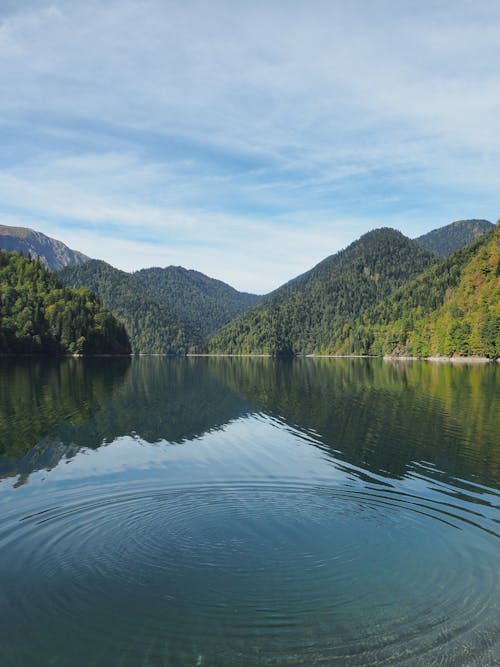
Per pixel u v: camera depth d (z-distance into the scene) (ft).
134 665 34.53
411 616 40.22
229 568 47.78
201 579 45.73
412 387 222.89
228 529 57.52
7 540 54.13
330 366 471.21
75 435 112.37
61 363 448.24
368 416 138.10
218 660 35.04
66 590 43.68
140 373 338.13
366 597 42.88
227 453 95.20
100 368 388.78
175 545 53.06
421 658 35.29
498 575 46.88
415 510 64.28
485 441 104.73
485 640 37.17
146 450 97.76
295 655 35.58
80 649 36.06
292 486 74.33
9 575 46.32
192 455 93.56
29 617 39.70
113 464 86.94
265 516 61.98
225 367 464.65
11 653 35.55
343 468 84.02
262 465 86.33
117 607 41.16
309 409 153.48
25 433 114.11
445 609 41.19
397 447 99.96
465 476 79.20
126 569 47.65
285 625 38.99
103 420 132.57
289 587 44.65
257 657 35.37
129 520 60.34
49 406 157.69
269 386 236.63
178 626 38.75
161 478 78.38
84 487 73.72
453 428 119.24
